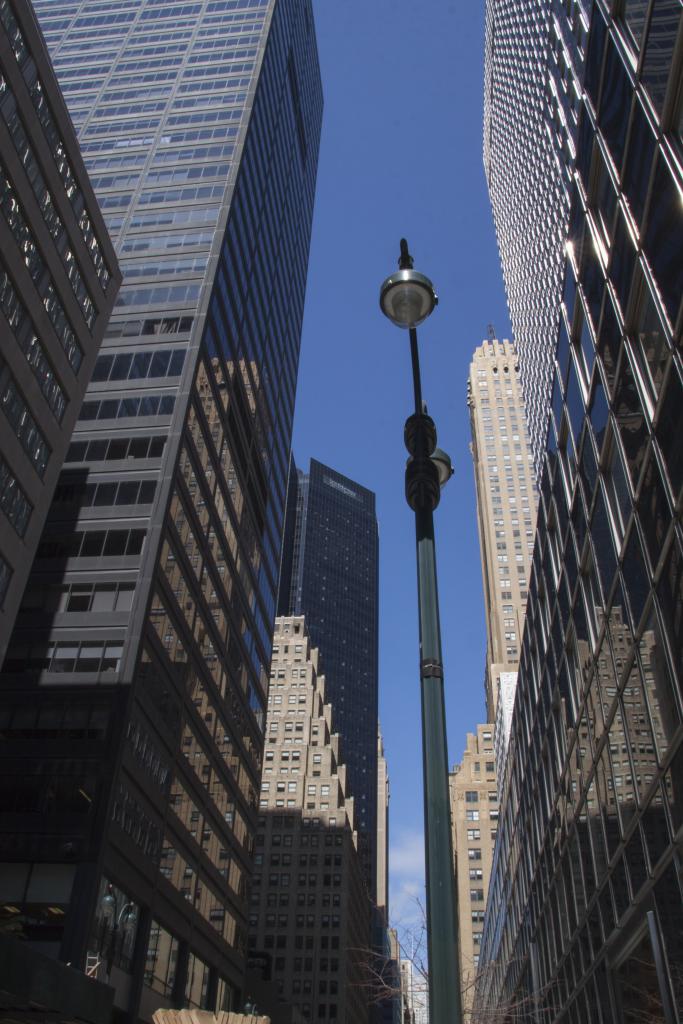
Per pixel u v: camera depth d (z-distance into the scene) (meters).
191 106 93.94
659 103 21.91
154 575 55.16
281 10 115.81
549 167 74.75
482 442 189.25
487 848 143.75
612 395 27.73
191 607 62.41
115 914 45.84
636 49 24.27
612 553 28.44
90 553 56.31
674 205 20.89
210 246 76.00
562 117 62.00
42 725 48.94
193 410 65.25
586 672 33.22
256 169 92.81
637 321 24.80
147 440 61.81
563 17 57.81
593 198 29.94
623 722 27.27
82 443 62.22
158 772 53.41
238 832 72.19
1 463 41.69
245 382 82.25
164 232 78.56
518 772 57.28
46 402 46.19
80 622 53.28
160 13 113.00
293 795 141.50
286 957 127.88
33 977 31.19
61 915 42.09
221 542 71.31
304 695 152.50
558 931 41.16
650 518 23.67
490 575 173.12
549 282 79.56
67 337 48.81
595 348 29.98
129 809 48.41
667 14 21.17
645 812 24.77
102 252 53.88
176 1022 15.10
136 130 92.06
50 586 55.09
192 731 60.78
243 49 103.06
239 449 78.88
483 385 199.38
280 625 163.38
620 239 26.30
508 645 160.38
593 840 32.22
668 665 22.25
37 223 45.66
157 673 54.56
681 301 20.44
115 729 48.34
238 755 73.44
